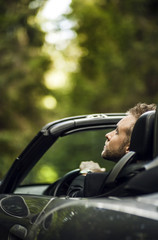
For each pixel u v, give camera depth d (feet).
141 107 8.87
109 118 10.19
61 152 35.47
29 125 50.47
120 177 6.20
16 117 50.29
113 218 5.89
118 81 63.57
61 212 7.06
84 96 62.85
